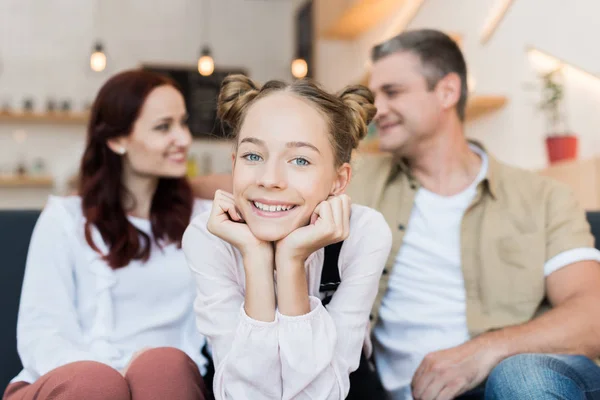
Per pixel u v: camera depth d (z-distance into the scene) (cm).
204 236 108
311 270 109
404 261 144
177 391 99
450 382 118
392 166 153
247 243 98
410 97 150
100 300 133
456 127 151
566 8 249
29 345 121
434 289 141
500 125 296
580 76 253
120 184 145
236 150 106
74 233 137
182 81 571
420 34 155
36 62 541
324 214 96
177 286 139
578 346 120
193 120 564
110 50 559
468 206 142
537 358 105
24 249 144
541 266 134
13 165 529
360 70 483
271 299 98
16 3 541
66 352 118
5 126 530
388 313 142
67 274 134
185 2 579
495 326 133
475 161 150
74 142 539
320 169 97
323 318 98
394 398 139
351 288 107
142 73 147
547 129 268
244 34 590
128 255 136
